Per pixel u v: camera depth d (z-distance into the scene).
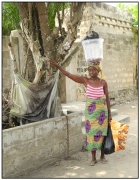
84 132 5.89
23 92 4.59
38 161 4.40
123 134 4.48
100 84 4.51
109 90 10.84
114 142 4.46
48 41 4.88
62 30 5.12
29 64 5.09
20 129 4.04
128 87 12.39
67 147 5.02
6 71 7.71
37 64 4.49
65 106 8.55
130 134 6.66
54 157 4.73
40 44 5.09
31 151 4.26
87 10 9.29
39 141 4.40
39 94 4.74
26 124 4.23
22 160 4.11
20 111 4.59
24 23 4.55
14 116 4.79
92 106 4.46
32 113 4.70
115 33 11.14
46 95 4.84
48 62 4.73
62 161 4.84
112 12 10.65
